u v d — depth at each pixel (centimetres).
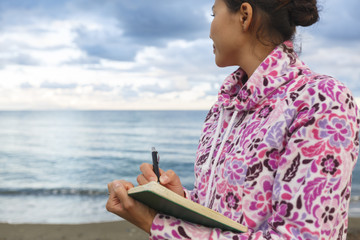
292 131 107
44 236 797
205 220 101
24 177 2225
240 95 125
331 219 98
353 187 1706
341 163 99
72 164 2809
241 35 129
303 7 126
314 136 102
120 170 2514
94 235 801
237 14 128
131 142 4634
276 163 110
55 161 2995
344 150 100
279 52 123
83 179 2145
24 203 1341
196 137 5309
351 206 1234
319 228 96
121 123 8856
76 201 1373
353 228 814
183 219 108
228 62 136
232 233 102
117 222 899
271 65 122
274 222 101
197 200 137
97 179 2161
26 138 5244
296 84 115
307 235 96
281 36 128
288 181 102
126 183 111
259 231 102
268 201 109
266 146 110
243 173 113
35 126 8275
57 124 9050
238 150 118
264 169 110
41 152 3631
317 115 103
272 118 113
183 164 2753
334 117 102
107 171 2475
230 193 115
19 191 1636
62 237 790
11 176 2266
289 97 113
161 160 2967
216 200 119
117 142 4612
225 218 99
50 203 1338
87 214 1137
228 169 117
